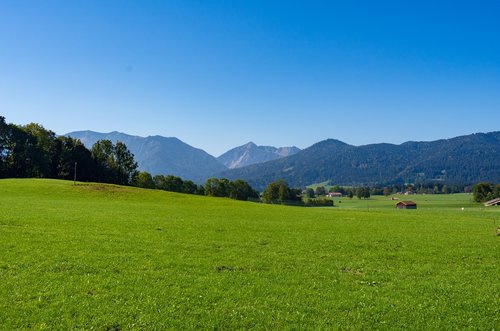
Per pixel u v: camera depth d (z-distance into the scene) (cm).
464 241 4128
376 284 2523
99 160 17788
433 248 3703
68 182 10806
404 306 2114
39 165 14562
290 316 1934
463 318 1977
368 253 3412
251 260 2988
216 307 2008
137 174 19375
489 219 6975
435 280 2627
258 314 1945
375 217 6931
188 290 2227
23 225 4078
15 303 1947
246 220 5625
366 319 1944
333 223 5612
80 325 1752
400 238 4241
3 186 9238
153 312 1908
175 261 2834
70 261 2705
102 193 9356
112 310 1909
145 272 2534
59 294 2089
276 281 2483
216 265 2789
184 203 8862
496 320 1962
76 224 4341
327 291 2325
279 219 6006
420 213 8569
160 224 4691
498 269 2972
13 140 14150
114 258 2842
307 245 3688
